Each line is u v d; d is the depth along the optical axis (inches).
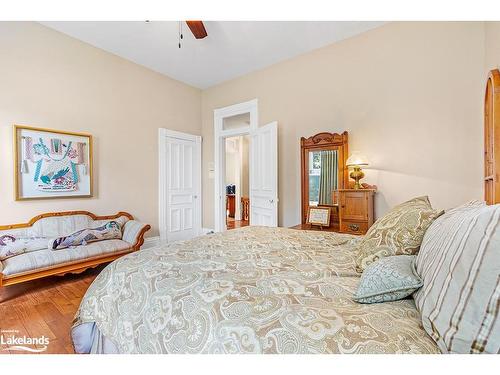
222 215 182.9
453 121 94.3
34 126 109.0
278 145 144.9
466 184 92.0
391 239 46.0
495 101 62.3
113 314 46.6
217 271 44.0
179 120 174.1
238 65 149.8
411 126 102.8
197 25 95.0
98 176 131.3
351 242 65.8
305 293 36.4
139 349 39.6
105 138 134.1
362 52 115.1
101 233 116.5
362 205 101.7
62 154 116.8
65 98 118.6
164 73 161.9
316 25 110.0
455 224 31.4
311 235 73.5
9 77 102.3
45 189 111.3
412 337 25.6
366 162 105.8
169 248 58.1
